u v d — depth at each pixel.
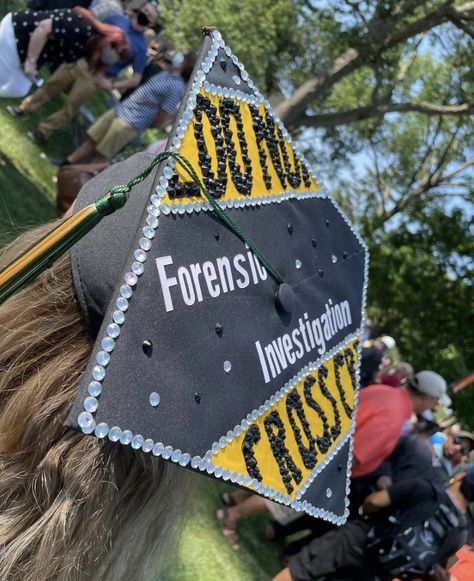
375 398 3.96
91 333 0.99
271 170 1.23
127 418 0.85
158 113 5.09
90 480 0.93
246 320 1.07
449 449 6.54
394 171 13.89
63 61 4.96
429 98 11.68
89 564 0.94
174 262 0.95
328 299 1.34
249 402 1.05
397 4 7.68
